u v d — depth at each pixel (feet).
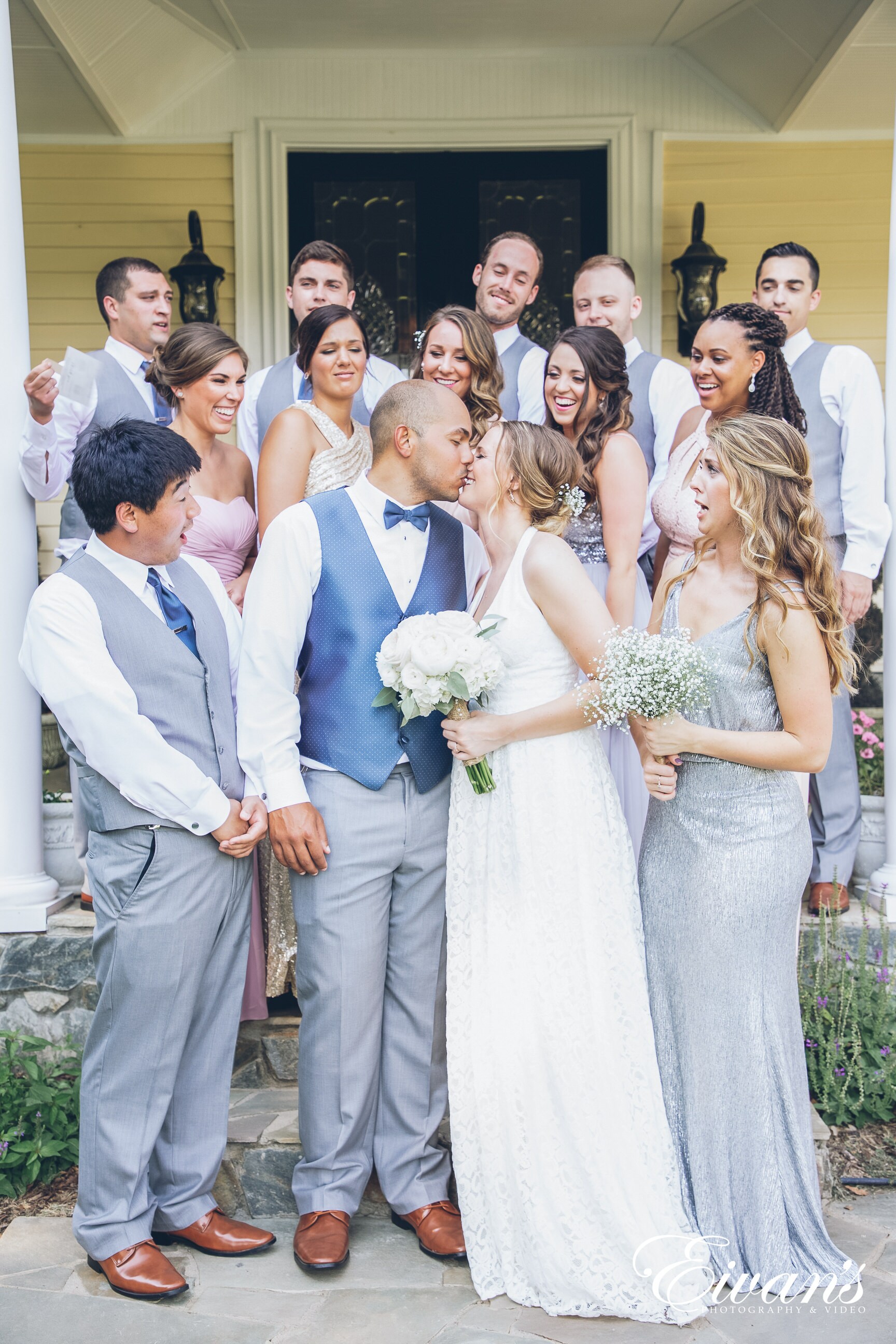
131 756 7.38
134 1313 7.36
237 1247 8.06
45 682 7.46
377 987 8.07
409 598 8.09
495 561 8.27
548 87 15.90
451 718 7.82
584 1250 7.36
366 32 15.10
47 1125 9.41
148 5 13.61
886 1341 6.98
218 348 10.19
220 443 10.89
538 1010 7.61
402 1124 8.36
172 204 16.17
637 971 7.84
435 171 16.34
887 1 12.30
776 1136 7.64
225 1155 8.71
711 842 7.70
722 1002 7.63
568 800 7.87
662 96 15.94
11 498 10.60
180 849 7.63
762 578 7.50
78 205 16.11
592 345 10.19
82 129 15.84
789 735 7.58
